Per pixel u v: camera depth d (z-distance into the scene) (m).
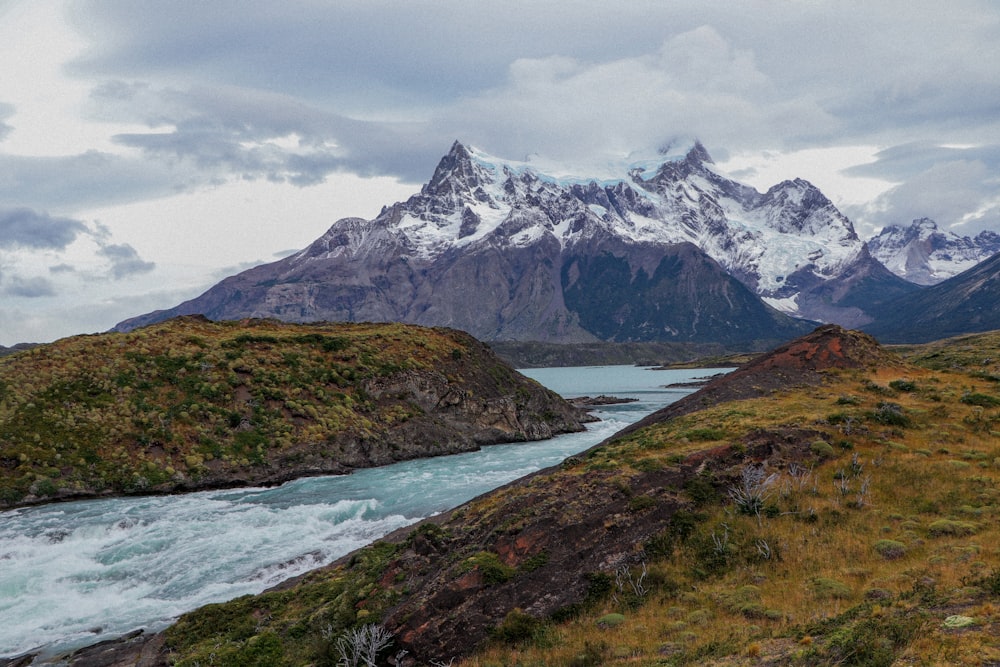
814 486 30.61
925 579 21.14
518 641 23.45
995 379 51.91
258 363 79.00
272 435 68.50
